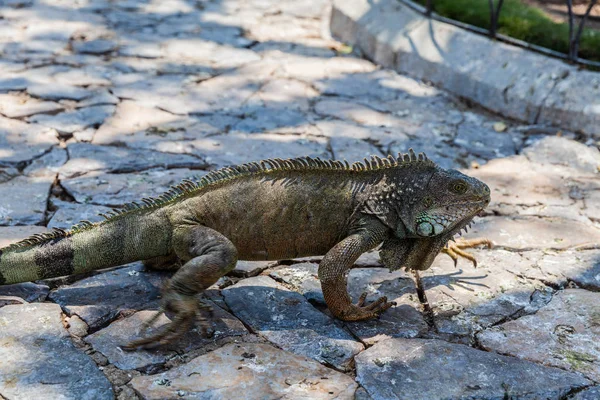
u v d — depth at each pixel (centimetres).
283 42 336
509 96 270
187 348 189
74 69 282
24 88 266
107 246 192
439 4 325
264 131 254
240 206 193
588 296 203
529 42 292
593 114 259
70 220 215
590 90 263
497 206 229
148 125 253
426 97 280
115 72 283
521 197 232
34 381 182
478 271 209
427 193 194
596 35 289
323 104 271
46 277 192
